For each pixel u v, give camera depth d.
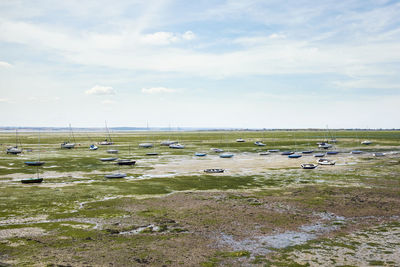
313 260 20.05
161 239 23.75
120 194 38.81
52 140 156.88
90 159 75.50
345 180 48.00
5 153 91.06
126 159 78.69
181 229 26.03
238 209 32.06
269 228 26.30
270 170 59.50
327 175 52.88
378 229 26.02
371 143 128.12
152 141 151.00
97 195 38.16
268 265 19.39
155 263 19.64
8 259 20.14
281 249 21.89
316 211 31.30
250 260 20.11
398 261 19.81
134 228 26.25
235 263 19.67
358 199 36.03
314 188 42.22
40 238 23.83
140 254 21.00
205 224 27.31
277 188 42.53
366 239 23.73
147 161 74.94
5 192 39.22
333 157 83.00
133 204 34.00
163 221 28.14
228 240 23.61
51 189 41.28
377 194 38.47
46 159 75.12
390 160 73.69
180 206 33.25
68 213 30.50
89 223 27.50
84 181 47.41
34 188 41.81
